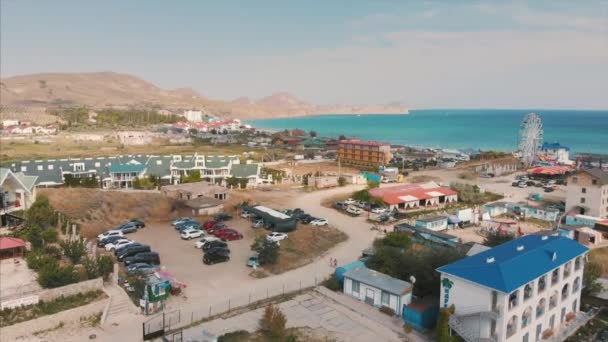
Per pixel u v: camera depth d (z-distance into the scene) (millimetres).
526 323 46188
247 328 48312
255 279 62844
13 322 45906
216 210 101125
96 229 83250
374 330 48969
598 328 51438
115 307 51219
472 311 44812
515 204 112375
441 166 189000
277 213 92188
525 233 91250
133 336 45781
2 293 50531
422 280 57344
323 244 80188
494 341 43156
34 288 52344
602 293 58750
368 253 71750
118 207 96000
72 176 118812
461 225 97938
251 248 70562
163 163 135250
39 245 65688
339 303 55594
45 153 197875
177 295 56500
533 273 45906
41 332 46156
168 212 98312
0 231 71125
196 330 47656
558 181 152250
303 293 58531
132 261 65375
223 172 137500
